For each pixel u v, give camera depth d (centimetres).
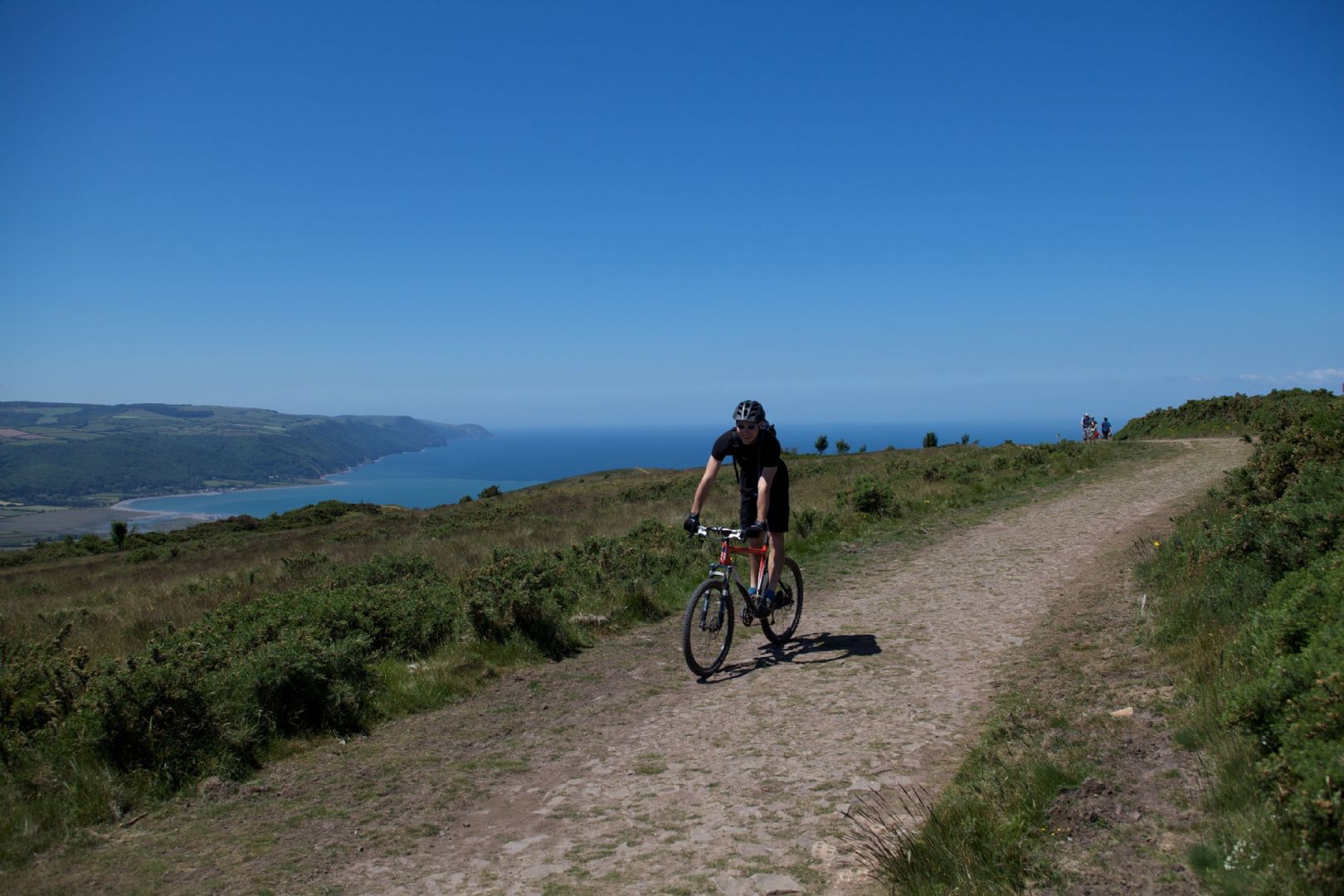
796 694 592
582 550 1125
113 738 488
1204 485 1562
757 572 708
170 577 2236
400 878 363
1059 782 370
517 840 397
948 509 1530
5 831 407
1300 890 249
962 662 633
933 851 327
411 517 3653
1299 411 1258
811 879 338
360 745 547
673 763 485
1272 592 475
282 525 4169
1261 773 297
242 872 372
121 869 379
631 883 346
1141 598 738
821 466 3306
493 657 730
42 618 1411
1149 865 292
